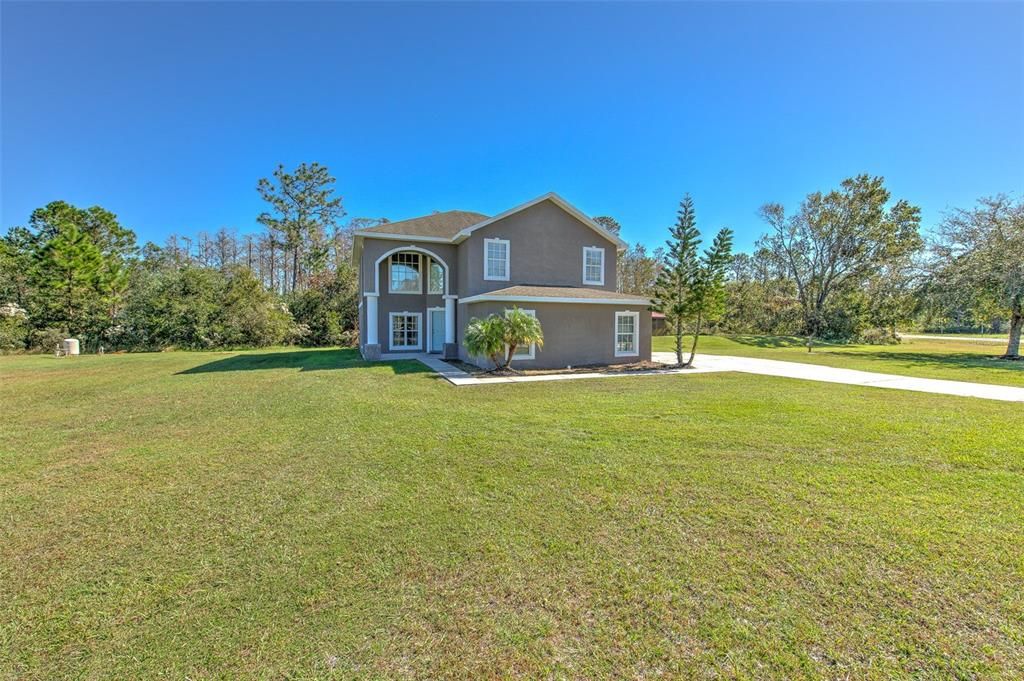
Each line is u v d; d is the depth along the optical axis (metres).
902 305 24.09
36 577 3.09
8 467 5.41
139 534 3.70
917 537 3.49
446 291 19.75
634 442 6.15
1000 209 20.27
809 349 24.12
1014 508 3.99
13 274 27.47
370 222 49.16
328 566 3.18
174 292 27.06
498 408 8.47
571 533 3.62
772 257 40.78
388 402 9.07
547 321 15.59
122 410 8.58
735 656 2.29
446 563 3.20
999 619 2.53
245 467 5.32
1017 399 9.28
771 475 4.87
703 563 3.16
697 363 17.31
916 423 7.11
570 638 2.44
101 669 2.26
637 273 47.97
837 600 2.72
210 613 2.68
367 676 2.19
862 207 34.84
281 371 14.43
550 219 18.59
